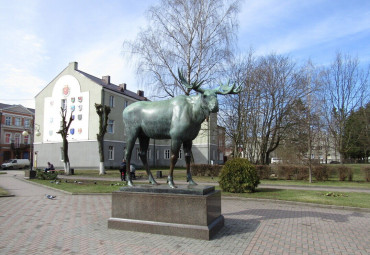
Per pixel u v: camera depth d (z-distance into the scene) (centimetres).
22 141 4847
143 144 672
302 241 522
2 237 541
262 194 1172
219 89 576
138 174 2252
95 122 3145
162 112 604
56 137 3394
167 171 2714
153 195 557
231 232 569
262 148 2327
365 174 1866
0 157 4497
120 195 591
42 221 682
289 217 753
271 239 529
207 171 2159
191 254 437
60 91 3419
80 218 716
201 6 2016
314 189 1412
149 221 557
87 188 1384
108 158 3209
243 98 2161
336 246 496
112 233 556
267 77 2223
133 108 647
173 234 529
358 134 3075
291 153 2611
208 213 526
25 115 4938
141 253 442
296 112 2127
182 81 580
